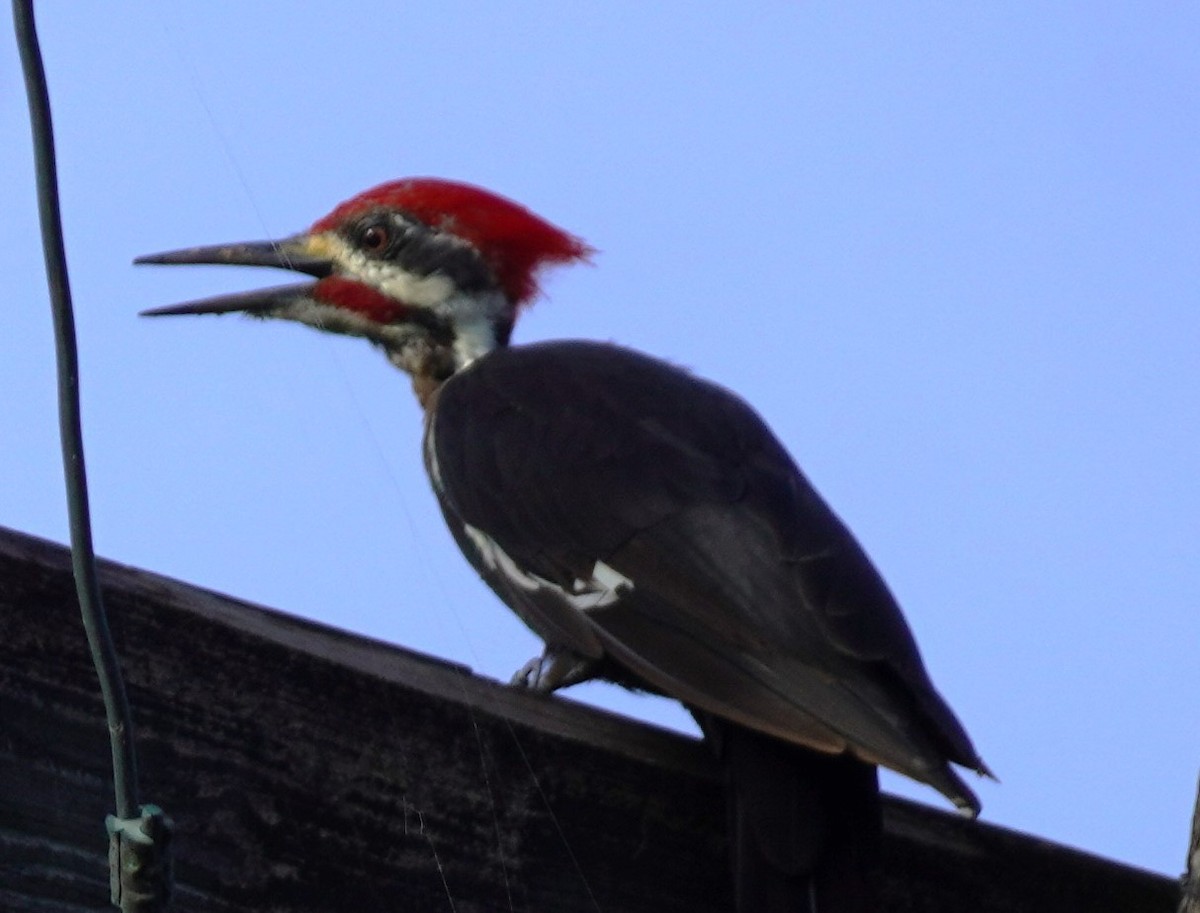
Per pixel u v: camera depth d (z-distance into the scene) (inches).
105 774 262.5
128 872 206.7
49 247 211.9
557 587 338.6
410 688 284.7
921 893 315.6
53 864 256.4
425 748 283.4
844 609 306.7
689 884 295.7
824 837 290.4
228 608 277.7
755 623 308.5
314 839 271.9
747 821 292.2
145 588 269.9
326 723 277.1
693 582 319.6
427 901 277.4
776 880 286.7
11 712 258.2
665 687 305.7
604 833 292.7
